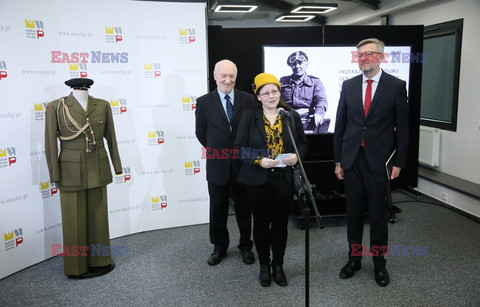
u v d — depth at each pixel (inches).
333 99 157.2
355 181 107.1
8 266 117.0
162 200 149.9
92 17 129.8
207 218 156.0
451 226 149.4
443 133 200.5
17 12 114.6
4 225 115.3
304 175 83.2
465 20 185.9
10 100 114.6
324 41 165.3
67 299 103.4
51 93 123.9
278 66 154.1
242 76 164.6
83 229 113.1
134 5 136.3
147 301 101.4
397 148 103.9
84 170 109.7
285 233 105.3
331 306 96.8
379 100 102.3
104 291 107.2
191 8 142.3
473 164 180.2
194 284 109.5
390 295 101.1
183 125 147.1
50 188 125.8
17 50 115.2
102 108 114.1
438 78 206.8
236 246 135.3
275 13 432.5
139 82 140.3
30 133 119.5
